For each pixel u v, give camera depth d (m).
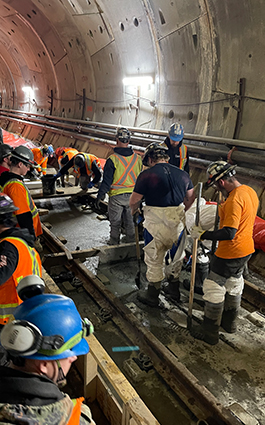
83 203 7.45
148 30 7.58
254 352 3.02
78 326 0.98
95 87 11.34
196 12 6.16
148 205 3.35
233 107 6.08
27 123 17.55
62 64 12.84
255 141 5.77
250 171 5.63
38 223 3.32
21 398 0.83
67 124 13.16
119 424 2.03
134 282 4.20
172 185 3.24
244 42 5.62
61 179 7.71
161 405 2.45
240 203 2.69
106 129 10.73
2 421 0.78
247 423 2.21
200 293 3.93
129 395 1.80
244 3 5.28
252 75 5.68
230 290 3.09
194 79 6.98
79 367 2.44
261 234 4.44
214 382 2.68
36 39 13.29
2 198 1.87
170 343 3.11
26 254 1.86
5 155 3.17
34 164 2.97
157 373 2.72
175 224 3.31
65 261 4.37
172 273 3.62
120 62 9.34
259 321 3.39
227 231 2.65
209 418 2.25
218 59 6.25
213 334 3.05
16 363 0.91
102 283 3.89
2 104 22.36
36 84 16.55
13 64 17.89
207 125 6.83
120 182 4.67
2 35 15.91
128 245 4.69
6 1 12.00
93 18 9.03
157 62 7.88
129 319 3.19
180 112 7.61
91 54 10.56
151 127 8.66
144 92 8.82
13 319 0.97
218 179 2.75
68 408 0.89
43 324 0.92
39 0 10.37
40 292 1.25
